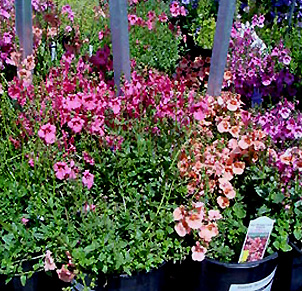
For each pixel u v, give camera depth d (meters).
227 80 3.24
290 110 2.90
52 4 3.85
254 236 2.00
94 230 1.92
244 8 5.05
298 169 2.15
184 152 2.12
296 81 3.47
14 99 2.53
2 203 2.04
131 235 1.94
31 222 2.08
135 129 2.22
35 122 2.31
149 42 3.72
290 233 2.12
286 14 5.33
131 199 2.06
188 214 1.95
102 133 2.20
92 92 2.49
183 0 4.54
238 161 2.23
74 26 3.80
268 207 2.11
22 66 2.62
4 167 2.17
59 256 1.97
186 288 2.26
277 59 3.48
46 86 2.57
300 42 3.90
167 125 2.31
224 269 2.03
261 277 2.08
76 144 2.30
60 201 2.06
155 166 2.09
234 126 2.27
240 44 3.59
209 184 2.15
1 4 3.46
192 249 2.00
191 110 2.28
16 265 1.92
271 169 2.17
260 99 3.28
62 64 2.89
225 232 2.13
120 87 2.50
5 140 2.32
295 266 2.21
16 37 2.74
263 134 2.24
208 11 4.55
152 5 4.66
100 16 4.20
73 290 2.03
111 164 2.12
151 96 2.46
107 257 1.88
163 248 2.00
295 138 2.58
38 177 2.11
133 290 1.99
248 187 2.21
